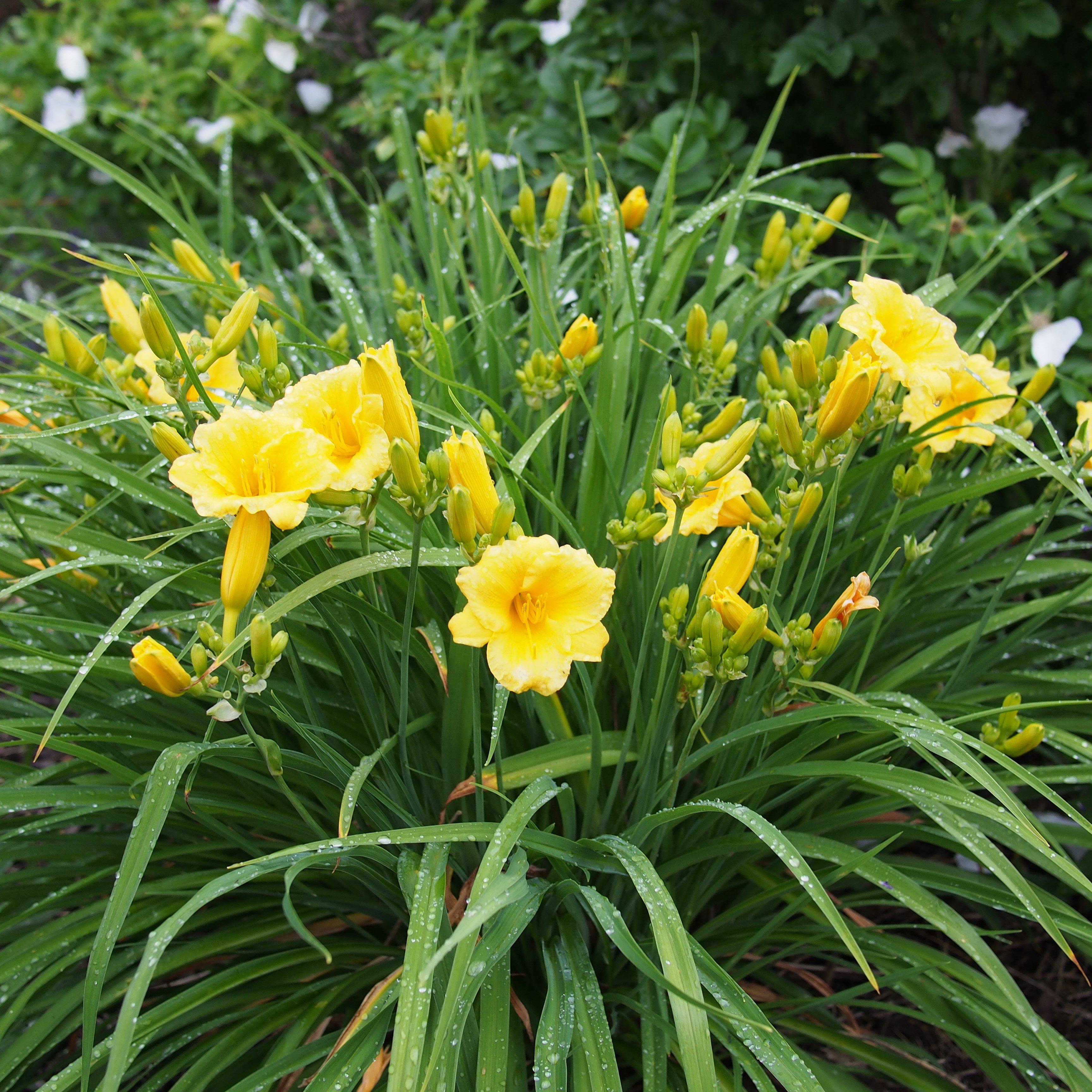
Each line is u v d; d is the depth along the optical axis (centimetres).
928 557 85
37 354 69
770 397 75
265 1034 67
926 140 150
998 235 101
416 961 55
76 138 156
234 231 146
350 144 163
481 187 91
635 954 55
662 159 117
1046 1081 66
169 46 157
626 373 79
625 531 61
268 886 73
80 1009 68
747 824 58
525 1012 67
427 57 138
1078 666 95
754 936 69
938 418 68
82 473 74
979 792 72
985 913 87
